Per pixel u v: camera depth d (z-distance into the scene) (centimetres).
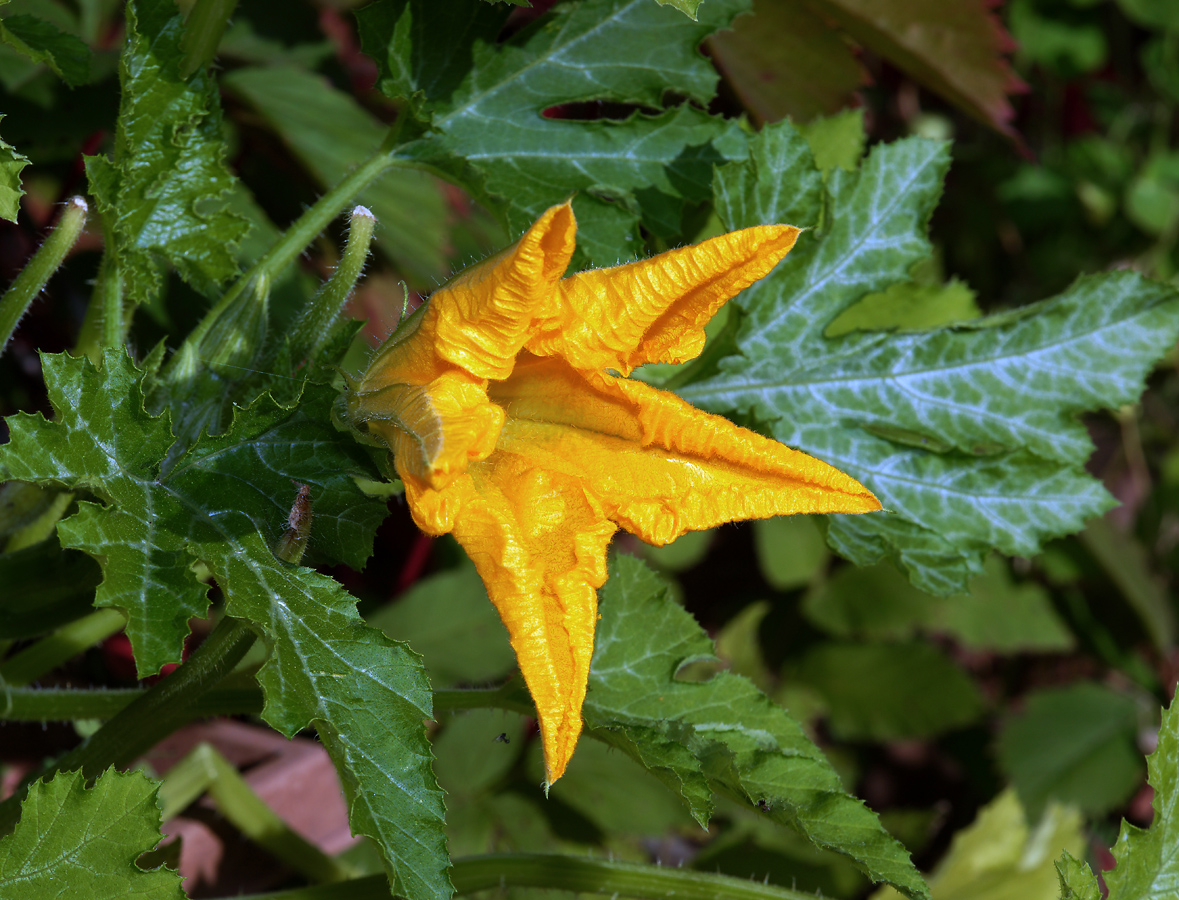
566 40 100
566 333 84
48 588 93
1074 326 100
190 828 108
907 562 97
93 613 100
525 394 86
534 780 126
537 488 84
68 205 91
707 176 99
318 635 85
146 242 95
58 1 112
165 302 109
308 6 122
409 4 97
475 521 83
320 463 88
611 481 84
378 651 86
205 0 95
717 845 128
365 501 89
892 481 100
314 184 119
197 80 94
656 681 96
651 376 99
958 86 114
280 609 86
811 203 99
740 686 96
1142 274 100
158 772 112
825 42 111
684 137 100
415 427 82
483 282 83
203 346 92
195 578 85
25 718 97
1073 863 93
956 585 97
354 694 85
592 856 96
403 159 98
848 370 100
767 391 100
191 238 95
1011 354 100
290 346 90
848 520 98
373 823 84
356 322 90
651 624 96
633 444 85
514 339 83
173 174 94
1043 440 100
